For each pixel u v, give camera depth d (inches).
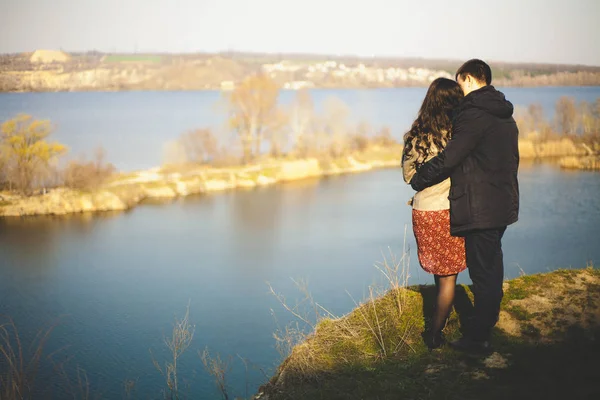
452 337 160.7
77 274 1332.4
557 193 1886.1
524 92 5693.9
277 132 2795.3
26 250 1492.4
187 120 5019.7
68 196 1932.8
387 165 2736.2
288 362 165.0
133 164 2679.6
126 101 7691.9
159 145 3398.1
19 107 5728.3
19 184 1947.6
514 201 137.0
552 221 1563.7
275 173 2440.9
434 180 139.3
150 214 1873.8
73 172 2044.8
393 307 180.9
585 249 1307.8
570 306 171.3
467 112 132.9
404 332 167.0
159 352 845.8
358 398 138.3
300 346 169.3
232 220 1800.0
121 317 1061.8
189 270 1360.7
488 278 141.4
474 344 148.2
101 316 1072.2
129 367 776.3
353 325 176.4
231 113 2790.4
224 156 2598.4
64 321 1047.0
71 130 4126.5
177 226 1742.1
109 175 2193.7
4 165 1966.0
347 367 155.6
